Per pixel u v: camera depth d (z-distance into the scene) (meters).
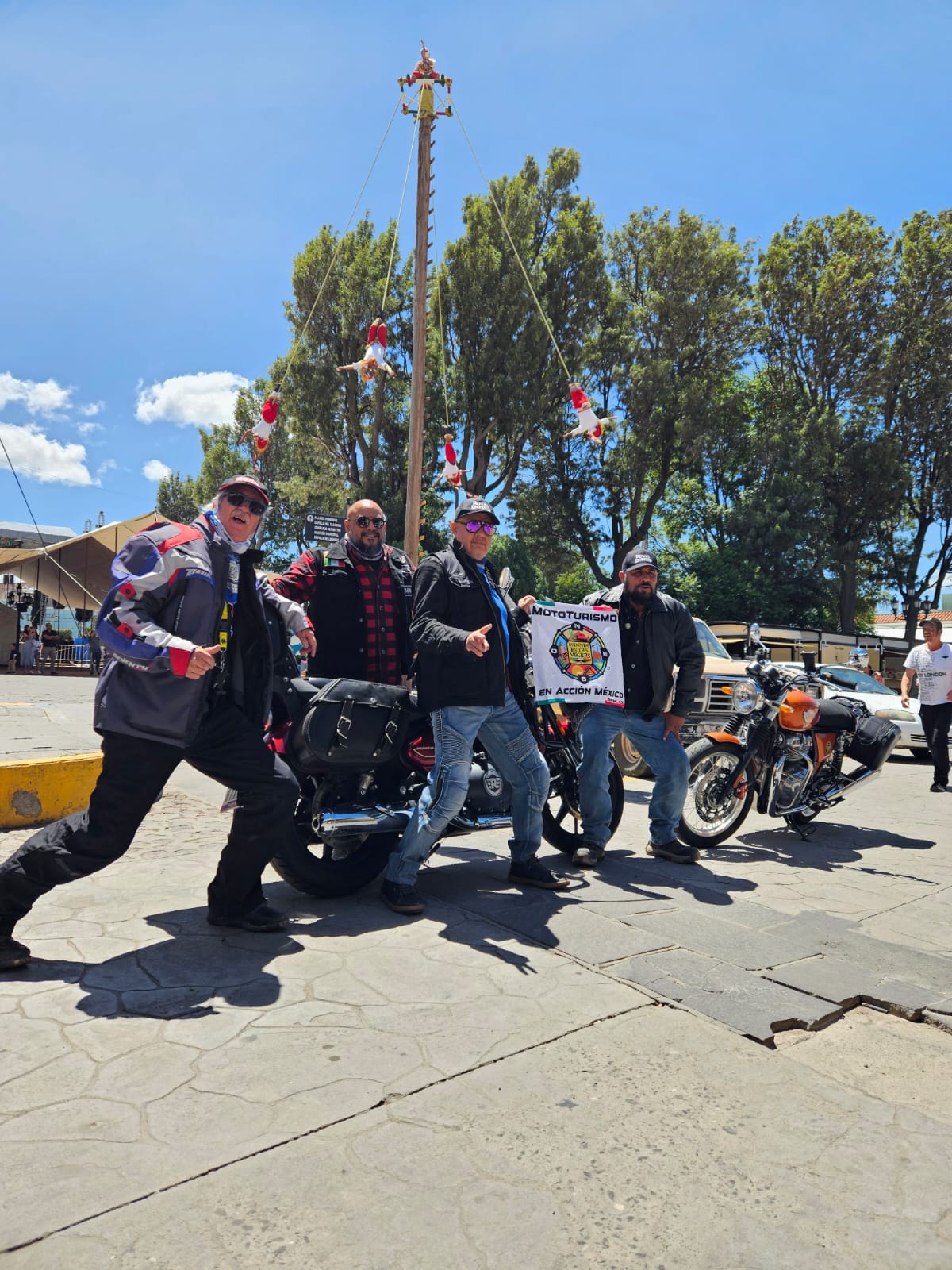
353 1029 2.48
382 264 24.48
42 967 2.87
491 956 3.10
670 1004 2.76
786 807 5.45
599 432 7.52
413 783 4.02
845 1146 2.02
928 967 3.28
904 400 31.00
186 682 2.74
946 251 29.48
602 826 4.56
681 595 29.95
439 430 25.11
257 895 3.26
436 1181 1.80
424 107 9.06
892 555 33.41
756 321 28.83
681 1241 1.65
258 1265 1.53
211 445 39.44
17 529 33.50
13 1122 1.96
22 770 5.07
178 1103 2.05
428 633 3.53
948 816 6.71
